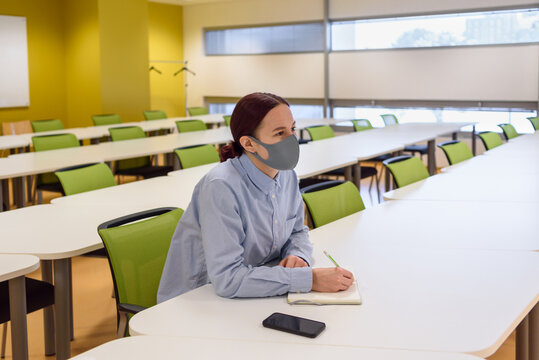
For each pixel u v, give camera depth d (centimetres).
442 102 925
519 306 170
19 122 891
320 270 181
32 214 299
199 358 139
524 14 845
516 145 588
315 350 143
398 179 382
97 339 328
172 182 384
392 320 160
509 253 222
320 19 1002
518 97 854
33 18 925
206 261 182
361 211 301
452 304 171
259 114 179
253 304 173
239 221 183
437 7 898
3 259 226
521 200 324
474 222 275
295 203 213
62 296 253
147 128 786
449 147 490
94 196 342
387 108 984
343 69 993
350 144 589
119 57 955
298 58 1036
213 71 1135
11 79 898
